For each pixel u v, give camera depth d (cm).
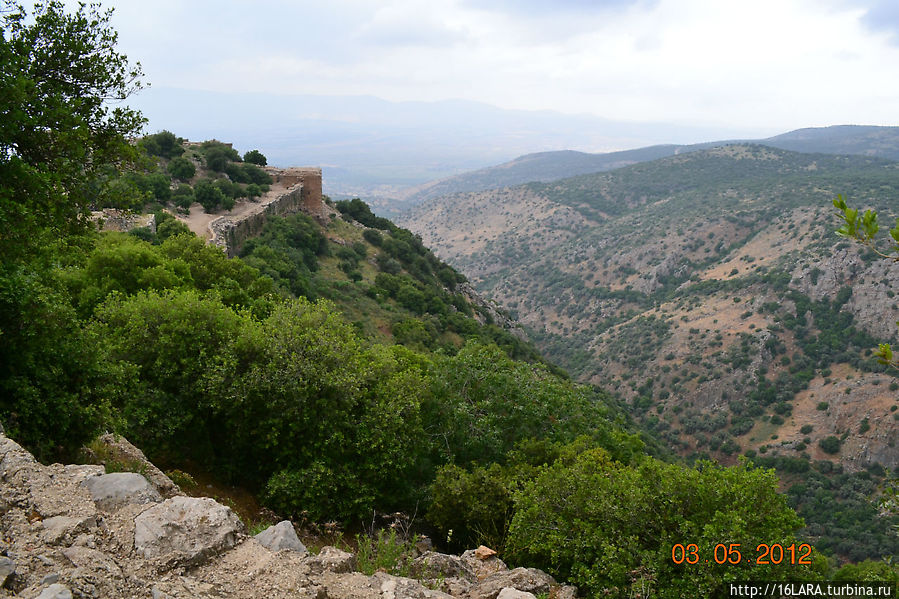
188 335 1310
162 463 1219
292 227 5569
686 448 7531
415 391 1488
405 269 7081
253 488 1291
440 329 5266
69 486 598
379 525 1272
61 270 1627
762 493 886
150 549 525
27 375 816
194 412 1280
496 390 1781
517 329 9194
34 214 908
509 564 1111
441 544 1333
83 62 1020
